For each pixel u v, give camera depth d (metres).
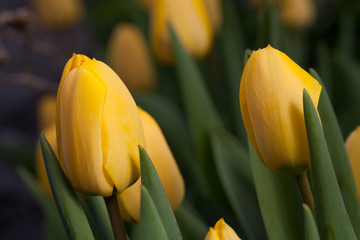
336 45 1.55
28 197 2.30
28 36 1.23
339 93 1.24
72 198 0.62
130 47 1.33
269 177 0.72
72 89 0.60
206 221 1.00
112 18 2.02
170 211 0.63
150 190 0.62
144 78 1.36
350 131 1.11
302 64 1.43
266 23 0.97
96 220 0.71
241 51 1.26
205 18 1.07
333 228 0.62
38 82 1.23
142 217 0.60
